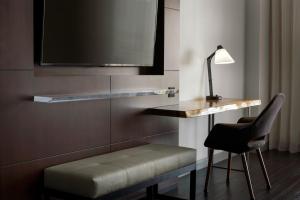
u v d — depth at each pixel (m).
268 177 4.15
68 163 2.70
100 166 2.58
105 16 3.06
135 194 3.31
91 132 2.95
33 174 2.56
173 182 3.75
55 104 2.67
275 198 3.49
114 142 3.15
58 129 2.70
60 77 2.70
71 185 2.44
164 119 3.69
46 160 2.63
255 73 5.45
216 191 3.69
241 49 5.39
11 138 2.42
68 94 2.76
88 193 2.35
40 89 2.57
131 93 3.11
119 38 3.21
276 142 5.56
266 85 5.52
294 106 5.39
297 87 5.39
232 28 5.14
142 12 3.40
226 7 4.98
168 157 2.92
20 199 2.49
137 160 2.75
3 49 2.35
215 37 4.75
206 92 4.61
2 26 2.34
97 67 3.16
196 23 4.38
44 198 2.59
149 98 3.48
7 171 2.41
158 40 3.66
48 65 2.72
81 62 2.91
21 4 2.44
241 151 3.33
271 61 5.51
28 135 2.51
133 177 2.58
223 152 5.01
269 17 5.50
